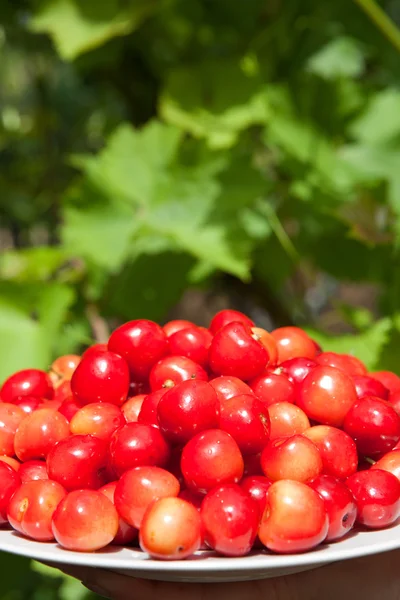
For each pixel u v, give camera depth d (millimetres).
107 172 918
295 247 1027
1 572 914
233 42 1023
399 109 970
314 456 523
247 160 927
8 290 883
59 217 1204
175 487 512
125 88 1096
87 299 984
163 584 533
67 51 923
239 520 494
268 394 562
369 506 520
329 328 1332
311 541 497
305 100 954
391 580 590
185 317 1367
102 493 521
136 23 946
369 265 1024
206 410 525
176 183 928
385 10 1101
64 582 934
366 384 583
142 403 557
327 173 945
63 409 573
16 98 1283
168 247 954
